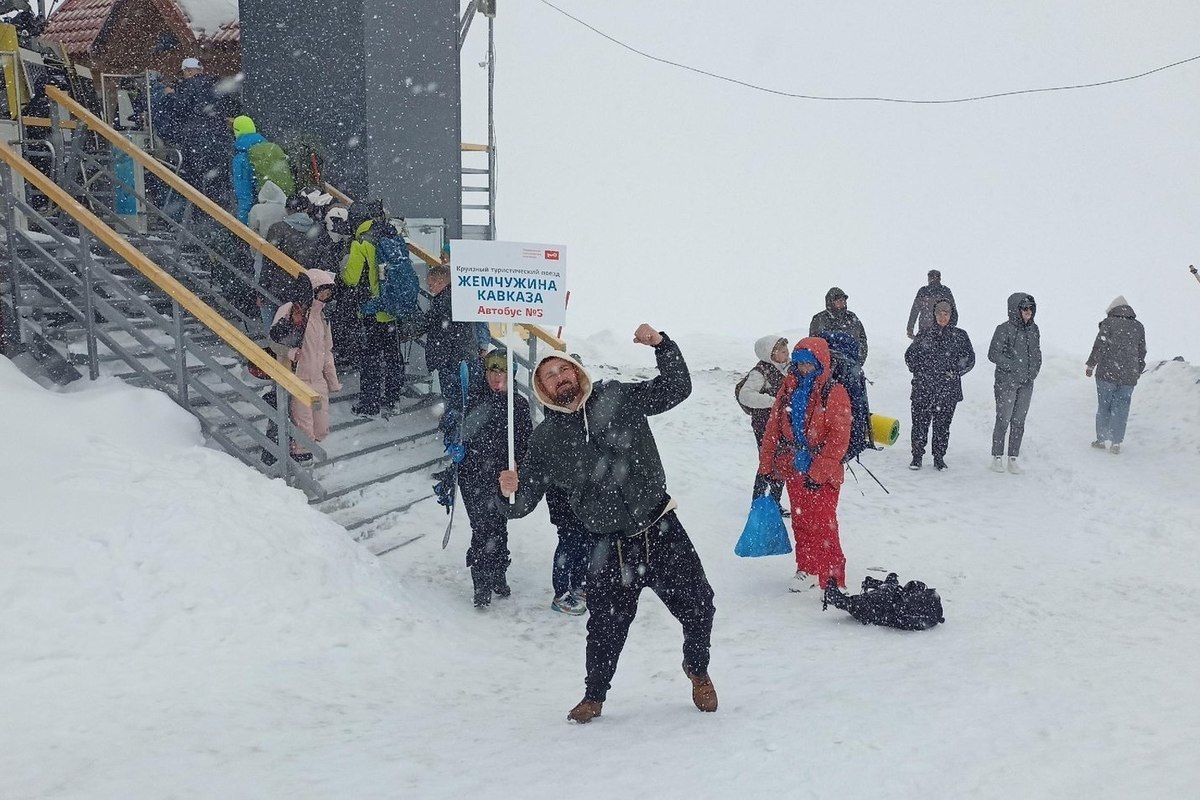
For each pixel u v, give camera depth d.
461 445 7.08
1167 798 3.31
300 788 3.78
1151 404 13.84
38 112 11.23
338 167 11.80
